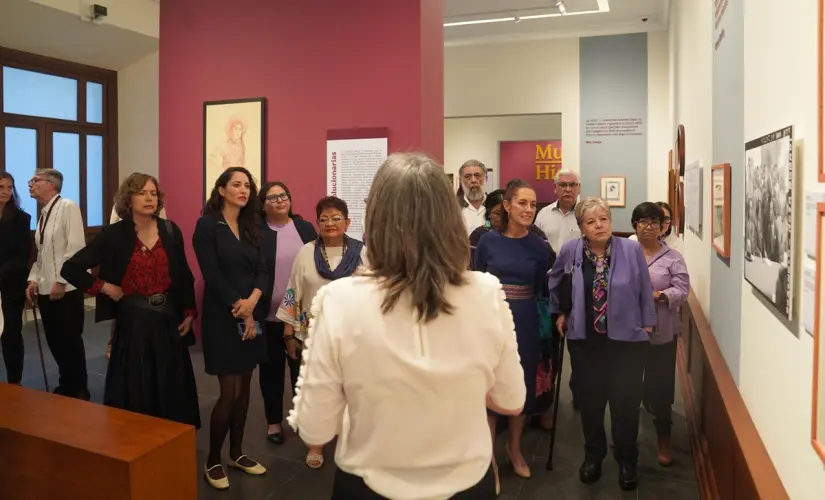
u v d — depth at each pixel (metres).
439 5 4.96
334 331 1.17
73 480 2.12
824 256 1.29
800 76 1.53
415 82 4.55
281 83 4.98
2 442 2.26
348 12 4.73
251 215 3.17
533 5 7.91
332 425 1.19
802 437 1.52
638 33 8.76
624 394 3.07
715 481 2.71
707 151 3.60
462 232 1.22
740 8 2.41
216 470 3.11
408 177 1.19
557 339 3.92
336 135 4.79
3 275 4.36
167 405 3.10
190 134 5.34
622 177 8.92
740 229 2.44
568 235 4.74
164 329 3.10
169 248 3.13
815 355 1.35
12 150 7.42
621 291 2.95
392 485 1.17
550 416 3.96
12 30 6.91
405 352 1.14
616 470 3.35
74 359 4.38
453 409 1.17
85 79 8.23
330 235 3.28
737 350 2.52
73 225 4.30
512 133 12.12
